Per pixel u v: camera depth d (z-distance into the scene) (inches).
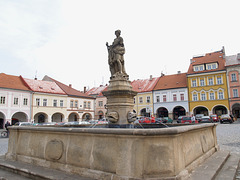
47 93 1541.6
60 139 178.9
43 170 171.0
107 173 143.8
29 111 1427.2
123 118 286.7
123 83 296.7
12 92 1352.1
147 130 132.8
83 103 1824.6
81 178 148.8
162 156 134.4
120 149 140.6
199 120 1119.0
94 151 154.3
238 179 162.7
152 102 1753.2
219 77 1526.8
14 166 187.0
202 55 1780.3
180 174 137.8
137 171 132.5
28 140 207.3
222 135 538.9
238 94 1449.3
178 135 144.2
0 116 1342.3
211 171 161.5
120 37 319.3
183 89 1637.6
